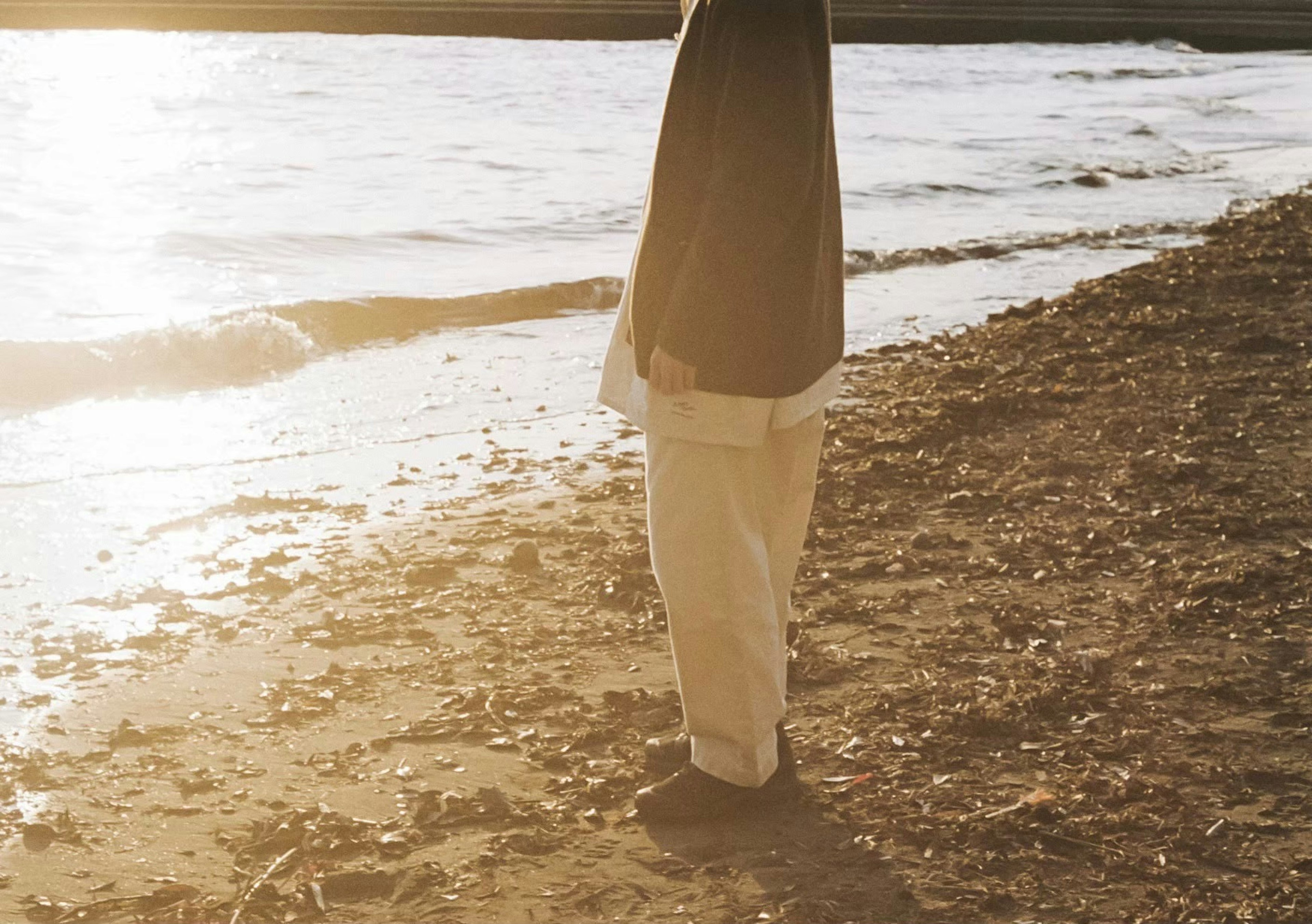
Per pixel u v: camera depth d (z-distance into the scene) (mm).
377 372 7875
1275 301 9398
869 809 2881
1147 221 14102
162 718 3406
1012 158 19172
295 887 2594
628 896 2557
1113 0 53781
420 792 2990
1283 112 26438
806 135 2416
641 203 14641
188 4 49125
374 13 47938
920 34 49406
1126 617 3980
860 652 3758
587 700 3500
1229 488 5219
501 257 11750
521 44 39156
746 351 2537
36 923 2479
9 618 4133
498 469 5961
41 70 31531
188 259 11383
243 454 6168
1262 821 2783
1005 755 3119
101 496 5480
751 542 2703
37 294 9930
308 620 4129
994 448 5965
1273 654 3674
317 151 18641
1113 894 2529
